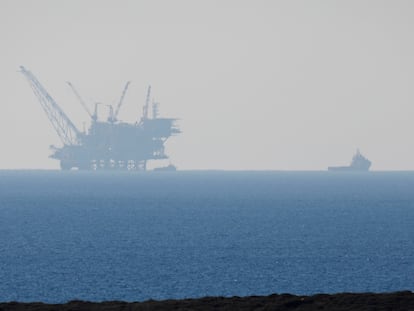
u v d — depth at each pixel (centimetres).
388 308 11150
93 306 11569
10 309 11394
